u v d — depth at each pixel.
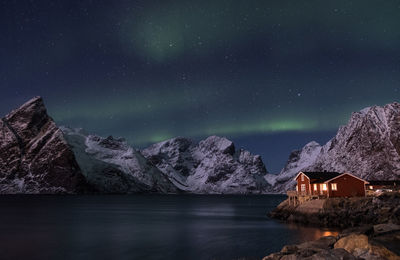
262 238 50.34
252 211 121.44
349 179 70.38
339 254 22.56
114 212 113.06
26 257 38.97
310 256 23.56
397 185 87.50
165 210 126.56
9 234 56.84
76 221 79.88
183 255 39.59
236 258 37.72
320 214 62.97
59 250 42.91
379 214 58.28
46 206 145.62
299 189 79.44
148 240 50.50
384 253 23.70
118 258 38.50
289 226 62.78
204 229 63.78
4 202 179.62
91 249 43.56
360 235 26.03
